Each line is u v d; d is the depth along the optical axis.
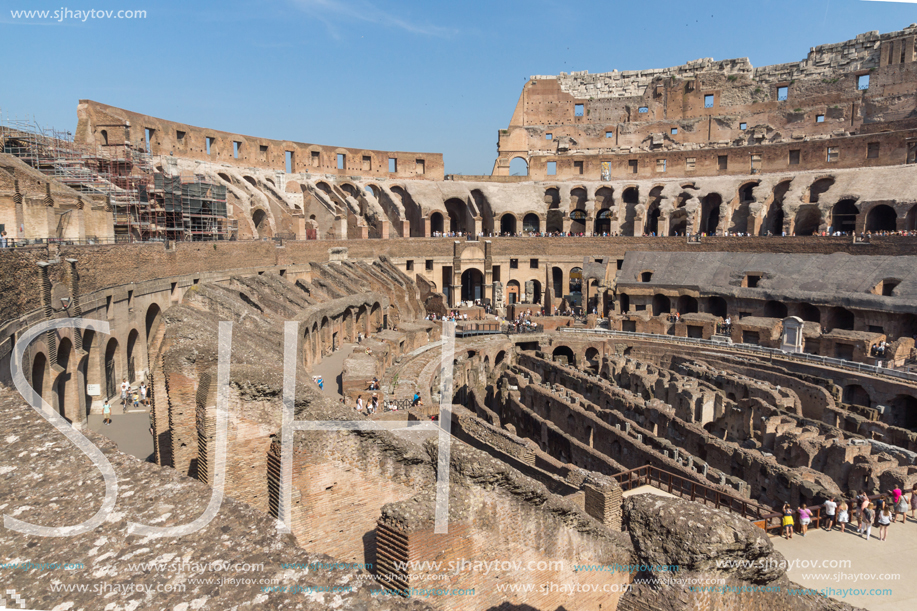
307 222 72.44
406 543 11.48
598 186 84.56
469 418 29.41
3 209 29.81
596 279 72.38
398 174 84.88
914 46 74.69
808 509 20.53
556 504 14.12
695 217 75.38
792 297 56.56
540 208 82.69
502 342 57.25
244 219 57.88
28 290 21.12
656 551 9.23
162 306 35.19
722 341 55.22
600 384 40.72
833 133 79.69
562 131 94.31
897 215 62.41
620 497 20.17
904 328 49.59
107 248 28.73
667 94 90.44
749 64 86.50
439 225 88.88
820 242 62.59
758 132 84.19
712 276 64.50
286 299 43.94
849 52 79.62
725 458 29.62
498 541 12.91
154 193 46.25
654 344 57.25
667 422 34.06
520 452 25.70
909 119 74.12
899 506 21.56
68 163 42.25
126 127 51.12
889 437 35.00
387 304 59.31
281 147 74.50
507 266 78.69
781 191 75.69
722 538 8.89
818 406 41.34
